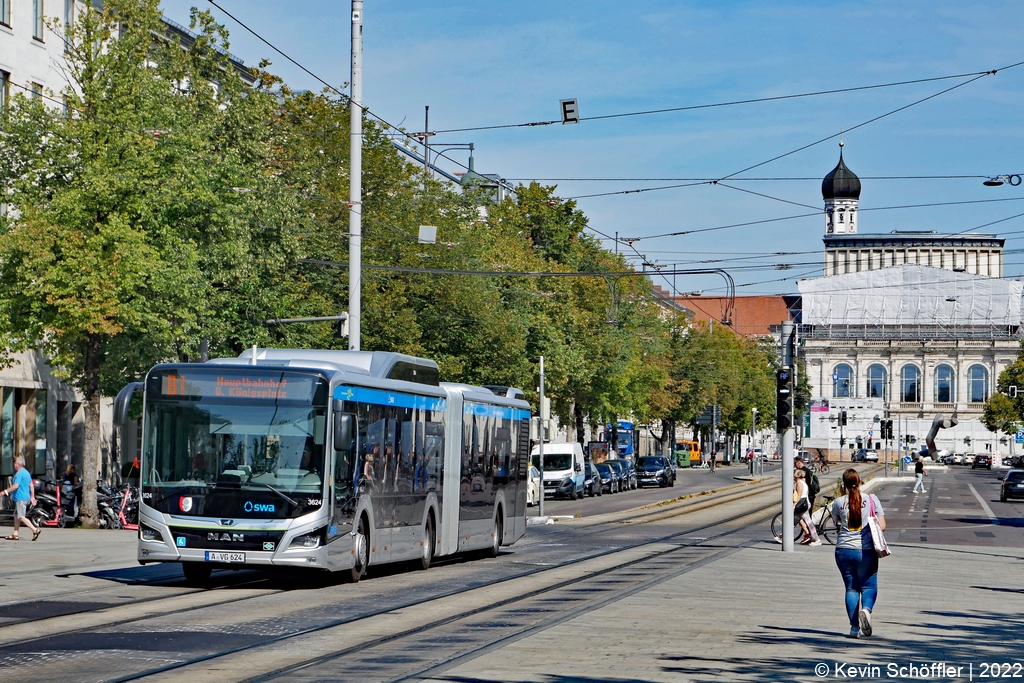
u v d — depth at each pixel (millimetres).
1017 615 17328
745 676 11375
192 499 19734
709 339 110438
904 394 177250
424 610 17094
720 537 35500
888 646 13656
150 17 34188
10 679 11172
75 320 31891
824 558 27578
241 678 11328
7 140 32875
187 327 33312
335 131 42781
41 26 44281
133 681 11109
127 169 32312
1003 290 175750
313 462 19891
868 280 179000
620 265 73438
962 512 52844
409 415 23594
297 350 22828
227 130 37656
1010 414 121062
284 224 37219
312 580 21766
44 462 46031
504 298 56969
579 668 11750
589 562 26594
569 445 62531
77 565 23672
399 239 44469
